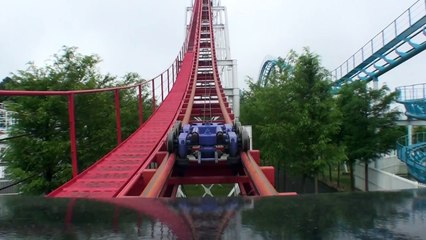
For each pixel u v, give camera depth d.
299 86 21.25
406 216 1.93
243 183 10.01
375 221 1.87
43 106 15.37
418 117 28.50
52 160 15.55
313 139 20.88
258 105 24.91
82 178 8.43
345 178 34.09
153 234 1.83
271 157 22.08
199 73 37.53
